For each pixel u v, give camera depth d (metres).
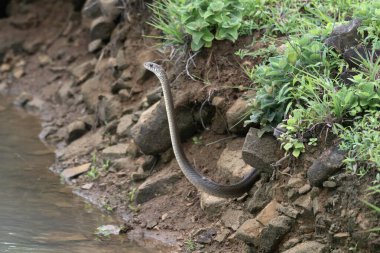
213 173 12.01
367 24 11.24
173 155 12.68
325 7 12.44
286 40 12.06
